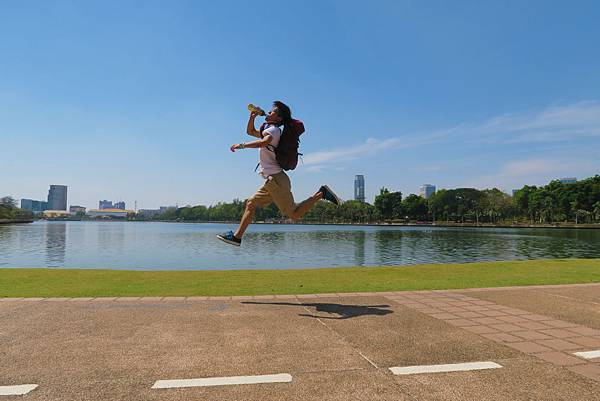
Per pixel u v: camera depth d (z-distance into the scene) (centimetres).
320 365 320
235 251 3503
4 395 261
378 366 319
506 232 7475
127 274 916
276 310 517
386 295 632
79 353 344
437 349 363
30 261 2583
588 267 1085
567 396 266
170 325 438
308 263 2542
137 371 305
